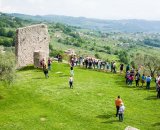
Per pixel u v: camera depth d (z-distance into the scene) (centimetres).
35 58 7319
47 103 4928
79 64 8081
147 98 5334
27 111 4575
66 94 5384
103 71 7512
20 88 5675
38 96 5262
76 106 4828
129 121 4294
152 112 4684
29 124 4103
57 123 4159
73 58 8044
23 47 7338
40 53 7288
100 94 5462
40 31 7775
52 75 6725
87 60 7762
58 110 4647
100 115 4497
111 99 5222
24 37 7331
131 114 4566
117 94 5519
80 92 5531
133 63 8162
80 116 4428
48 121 4219
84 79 6488
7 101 4984
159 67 7806
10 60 5259
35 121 4203
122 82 6406
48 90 5594
